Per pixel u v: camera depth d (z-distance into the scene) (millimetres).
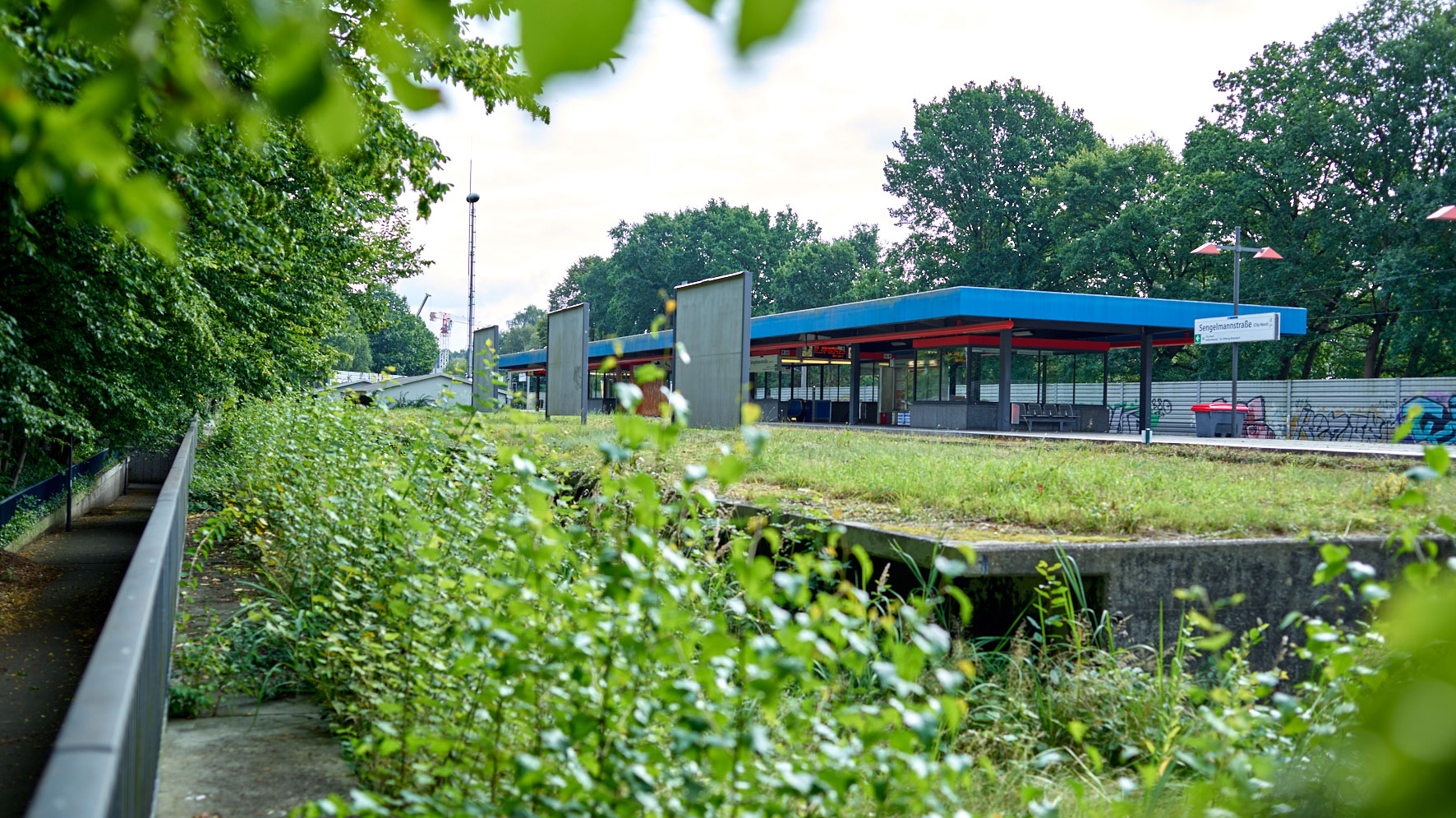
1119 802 3242
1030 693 5027
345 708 4312
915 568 6090
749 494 8898
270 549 7090
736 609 2625
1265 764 2713
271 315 18281
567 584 3609
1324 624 3336
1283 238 43281
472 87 9570
